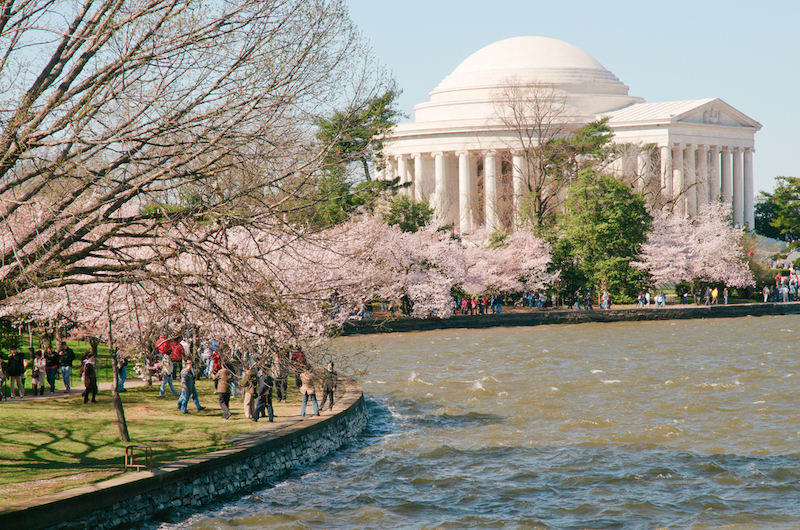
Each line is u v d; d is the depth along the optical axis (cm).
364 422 4638
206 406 4403
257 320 2839
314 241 3466
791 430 4331
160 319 3941
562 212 12538
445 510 3180
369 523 3016
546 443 4153
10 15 2603
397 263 9281
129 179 2695
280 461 3584
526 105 16250
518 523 3005
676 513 3108
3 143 2533
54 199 2698
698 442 4112
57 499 2517
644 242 11688
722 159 18375
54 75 2727
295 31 2822
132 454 3011
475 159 17762
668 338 8494
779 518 3039
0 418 3916
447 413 4938
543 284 11219
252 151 2841
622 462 3778
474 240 13200
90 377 4416
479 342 8406
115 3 2695
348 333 8950
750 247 12512
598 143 13150
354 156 3100
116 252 2833
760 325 9794
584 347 7844
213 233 2923
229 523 2916
